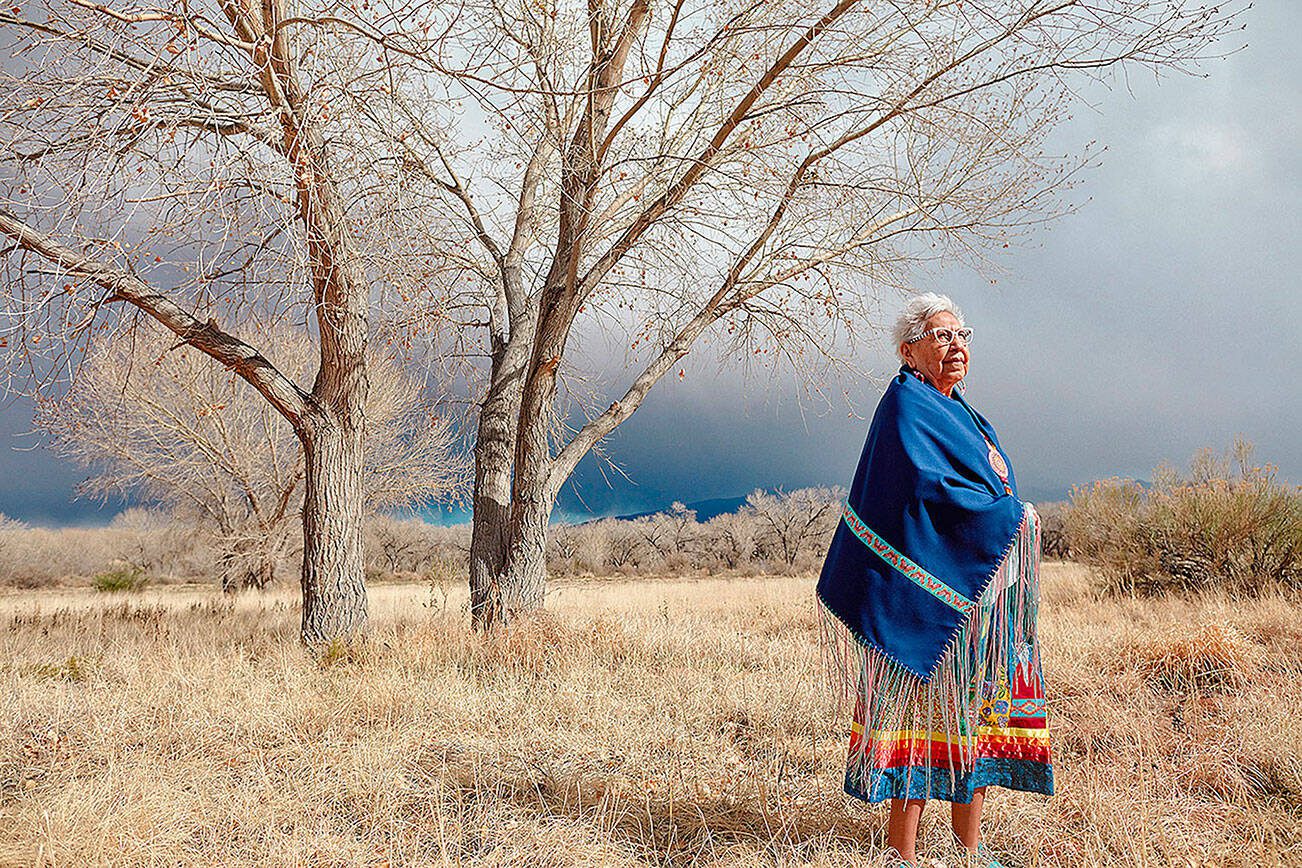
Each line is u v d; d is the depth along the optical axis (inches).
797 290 393.4
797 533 2295.8
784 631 395.5
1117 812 130.3
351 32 276.5
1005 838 129.6
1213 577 470.3
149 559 1605.6
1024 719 115.6
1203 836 126.8
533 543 372.5
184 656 293.1
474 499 393.7
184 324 327.0
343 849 126.0
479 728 200.5
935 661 110.4
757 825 137.1
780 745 183.0
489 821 138.3
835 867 113.7
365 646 308.3
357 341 350.0
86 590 1507.1
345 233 303.9
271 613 526.0
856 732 116.2
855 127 339.9
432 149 348.8
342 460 348.2
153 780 153.8
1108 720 191.6
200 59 266.1
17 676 260.8
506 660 283.9
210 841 129.8
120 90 258.2
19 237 281.3
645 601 682.8
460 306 404.2
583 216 340.5
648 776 161.8
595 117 333.4
